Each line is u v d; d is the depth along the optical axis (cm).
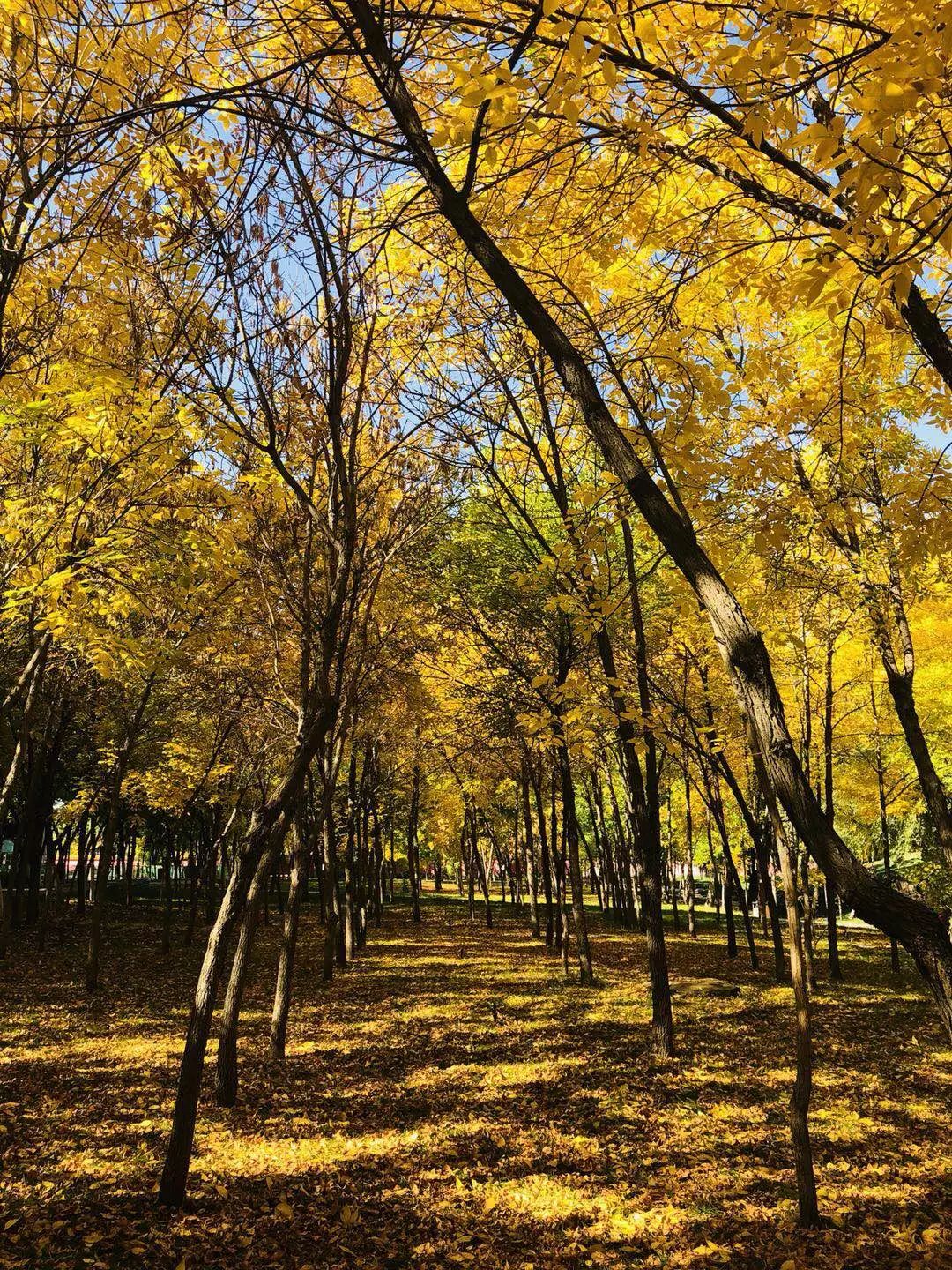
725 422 503
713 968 1716
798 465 557
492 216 445
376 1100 777
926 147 332
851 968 1755
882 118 234
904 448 700
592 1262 460
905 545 442
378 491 895
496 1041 1027
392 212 489
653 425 439
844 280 291
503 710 1372
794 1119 499
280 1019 946
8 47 423
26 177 414
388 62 279
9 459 678
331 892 1580
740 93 287
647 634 1274
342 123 290
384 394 724
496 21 298
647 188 407
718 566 475
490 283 534
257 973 1650
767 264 467
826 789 1403
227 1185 561
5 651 1142
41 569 573
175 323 580
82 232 493
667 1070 884
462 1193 560
